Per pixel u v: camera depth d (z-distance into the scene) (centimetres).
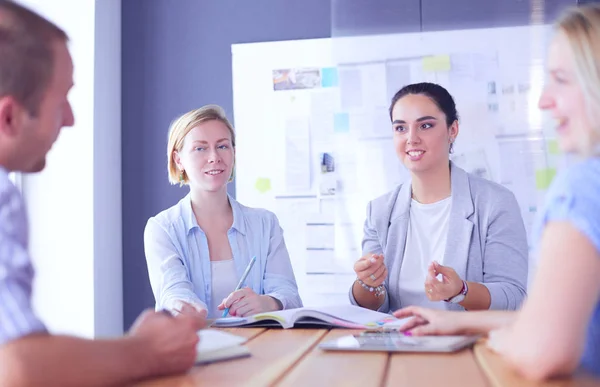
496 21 283
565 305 73
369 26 291
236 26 305
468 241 190
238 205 216
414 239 200
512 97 280
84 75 286
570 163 82
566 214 76
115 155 303
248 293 168
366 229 212
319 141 293
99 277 285
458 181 200
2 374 66
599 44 79
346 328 131
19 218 76
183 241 202
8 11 80
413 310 117
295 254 292
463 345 99
